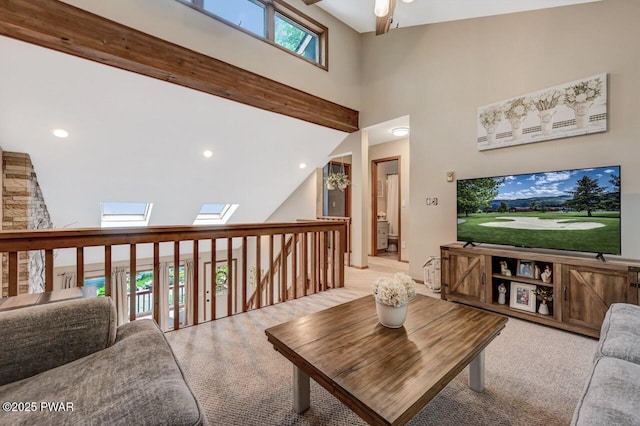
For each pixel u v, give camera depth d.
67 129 3.00
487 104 3.25
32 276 3.34
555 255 2.54
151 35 2.69
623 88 2.39
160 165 3.98
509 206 2.85
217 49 3.13
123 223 5.15
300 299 3.10
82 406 0.77
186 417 0.75
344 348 1.28
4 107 2.60
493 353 2.00
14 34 2.17
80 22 2.33
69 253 5.03
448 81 3.64
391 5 2.32
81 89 2.71
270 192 5.92
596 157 2.53
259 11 3.63
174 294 2.27
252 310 2.73
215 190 5.05
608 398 0.92
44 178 3.54
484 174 3.30
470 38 3.43
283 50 3.73
